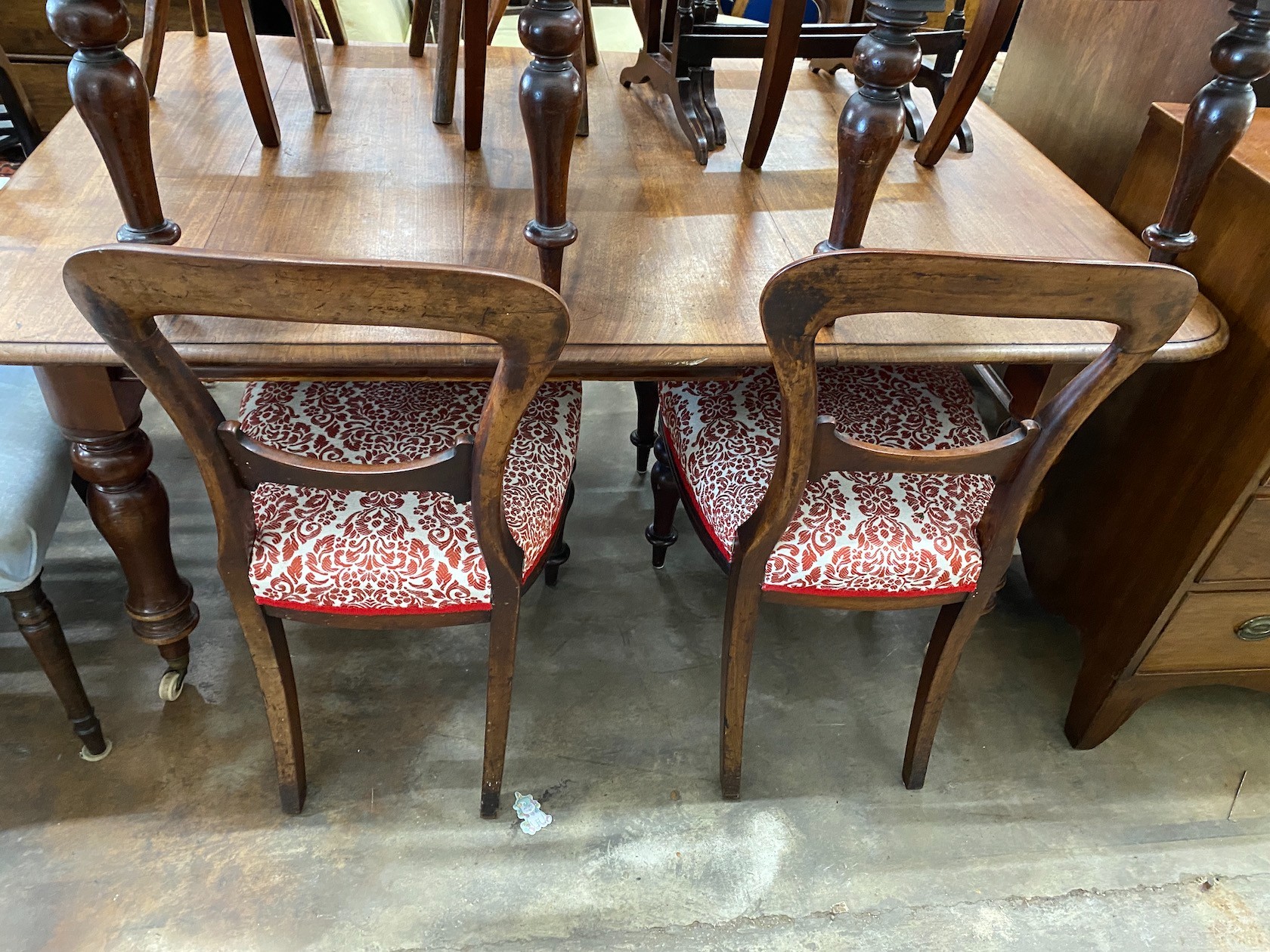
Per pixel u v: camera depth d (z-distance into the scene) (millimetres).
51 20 676
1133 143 1295
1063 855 1188
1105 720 1274
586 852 1154
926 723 1166
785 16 1018
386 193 1059
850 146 778
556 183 781
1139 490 1196
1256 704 1411
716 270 971
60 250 895
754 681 1386
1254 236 971
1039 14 1532
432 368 837
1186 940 1109
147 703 1274
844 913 1112
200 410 732
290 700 1049
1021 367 1120
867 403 1148
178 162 1078
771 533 925
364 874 1113
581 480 1736
